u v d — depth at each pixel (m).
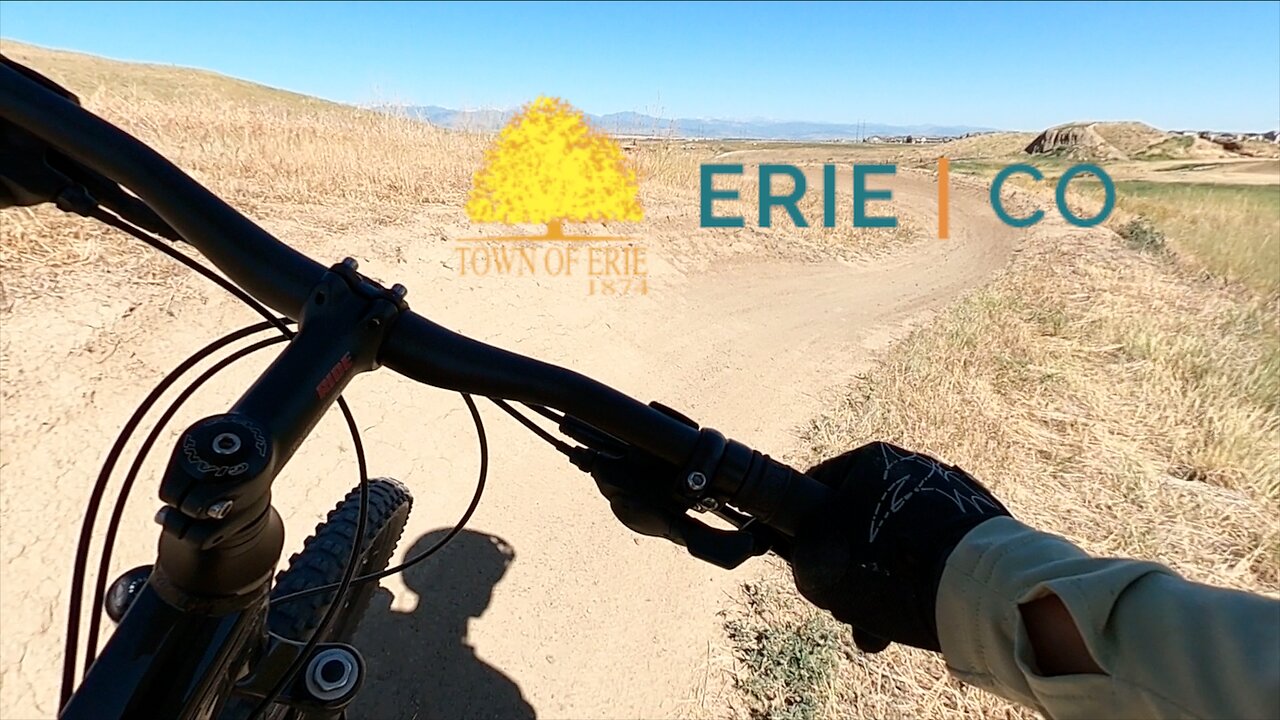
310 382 0.80
